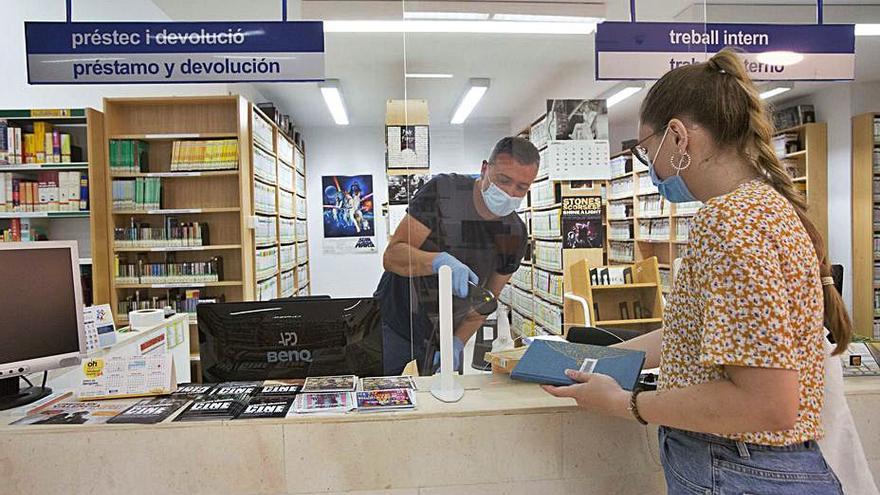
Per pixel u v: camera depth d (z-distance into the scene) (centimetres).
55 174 479
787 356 89
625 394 118
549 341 164
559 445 163
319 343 194
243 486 155
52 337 180
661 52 285
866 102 619
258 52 263
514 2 353
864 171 604
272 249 634
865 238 605
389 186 311
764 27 291
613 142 630
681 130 110
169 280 505
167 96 502
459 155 312
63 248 185
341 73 632
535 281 308
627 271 331
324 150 966
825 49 294
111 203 493
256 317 193
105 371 175
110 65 258
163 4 410
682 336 106
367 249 975
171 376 177
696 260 100
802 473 100
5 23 481
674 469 115
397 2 375
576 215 316
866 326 605
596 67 281
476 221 308
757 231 93
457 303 301
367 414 158
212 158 504
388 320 314
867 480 141
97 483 153
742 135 107
